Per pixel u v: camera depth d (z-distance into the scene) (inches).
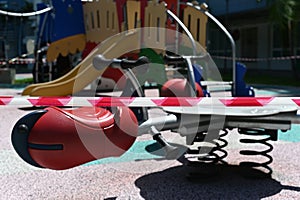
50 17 445.1
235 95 219.6
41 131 107.6
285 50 815.7
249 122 142.8
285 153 187.3
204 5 292.5
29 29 1178.6
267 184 144.5
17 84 634.8
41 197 134.6
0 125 269.3
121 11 359.9
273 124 141.1
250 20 872.9
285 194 134.5
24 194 137.6
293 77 706.8
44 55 462.6
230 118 143.5
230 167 164.6
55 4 381.1
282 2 598.5
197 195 134.3
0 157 185.5
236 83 220.4
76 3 391.2
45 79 465.1
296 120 141.4
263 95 434.3
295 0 593.6
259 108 150.9
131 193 137.1
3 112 327.6
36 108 345.7
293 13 597.0
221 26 251.9
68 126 109.4
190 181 148.6
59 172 161.8
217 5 901.8
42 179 153.4
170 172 159.8
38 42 446.3
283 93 457.1
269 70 858.8
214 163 160.7
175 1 360.8
